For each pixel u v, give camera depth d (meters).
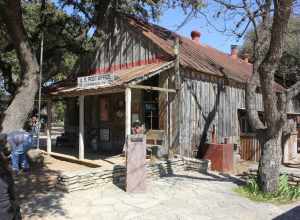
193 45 18.61
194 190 10.02
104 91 12.37
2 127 11.52
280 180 9.86
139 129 13.16
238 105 17.23
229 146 13.66
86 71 17.09
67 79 17.64
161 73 13.73
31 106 11.95
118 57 15.48
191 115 14.05
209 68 15.30
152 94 14.41
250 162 15.80
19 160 10.92
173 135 13.43
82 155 13.04
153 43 14.13
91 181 9.90
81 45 16.64
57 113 51.31
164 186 10.45
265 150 9.63
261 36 10.01
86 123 17.27
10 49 17.30
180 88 13.48
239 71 18.73
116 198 9.01
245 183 10.90
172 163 12.44
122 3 16.25
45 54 17.62
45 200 8.55
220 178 11.75
